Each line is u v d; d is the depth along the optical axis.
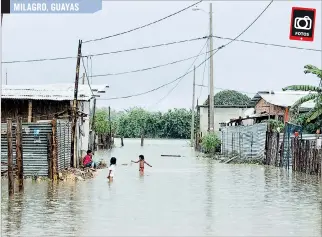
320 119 34.97
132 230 12.82
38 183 23.14
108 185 22.75
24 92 31.31
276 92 43.81
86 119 39.16
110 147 68.75
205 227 13.21
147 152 57.31
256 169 32.00
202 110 70.50
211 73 48.50
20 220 14.09
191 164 37.38
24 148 24.23
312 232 12.59
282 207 16.45
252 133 39.31
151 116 113.88
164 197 18.83
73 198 18.41
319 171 26.41
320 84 31.72
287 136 31.89
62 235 12.21
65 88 34.03
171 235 12.27
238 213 15.31
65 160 27.39
